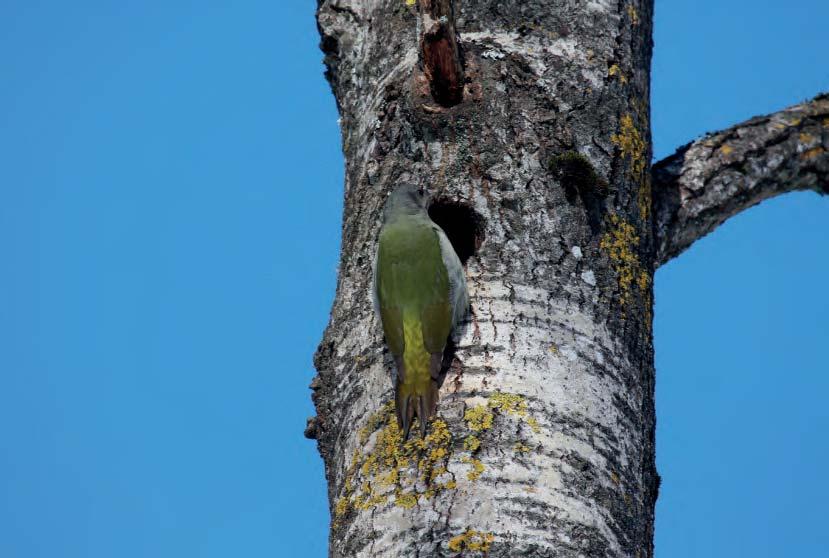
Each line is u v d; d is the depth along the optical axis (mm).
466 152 11078
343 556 9688
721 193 12344
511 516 9320
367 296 11016
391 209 11078
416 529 9367
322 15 12977
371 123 11883
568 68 11453
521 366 10023
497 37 11578
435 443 9680
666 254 12180
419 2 10914
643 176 11453
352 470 10062
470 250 11219
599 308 10477
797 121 12875
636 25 12070
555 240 10656
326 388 11039
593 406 9992
